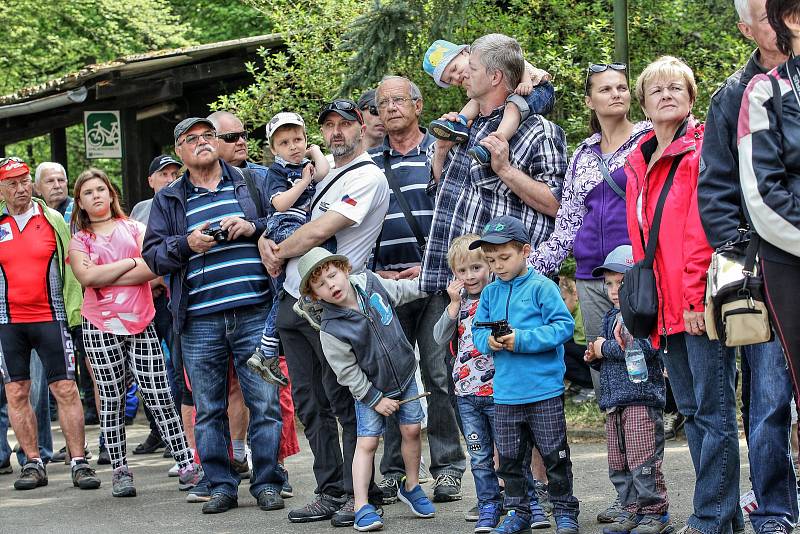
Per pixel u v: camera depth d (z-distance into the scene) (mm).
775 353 4480
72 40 21344
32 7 20766
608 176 5656
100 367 7570
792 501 4621
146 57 12438
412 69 10523
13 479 8609
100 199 7691
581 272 5762
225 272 6691
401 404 6137
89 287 7602
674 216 4859
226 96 12523
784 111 4105
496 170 5871
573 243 5824
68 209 9422
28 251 8180
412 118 7004
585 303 5754
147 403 7664
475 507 6152
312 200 6406
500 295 5547
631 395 5375
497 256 5461
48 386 8758
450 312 5938
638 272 4965
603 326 5566
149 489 7805
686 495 6352
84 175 7715
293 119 6641
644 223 4984
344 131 6289
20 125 14758
